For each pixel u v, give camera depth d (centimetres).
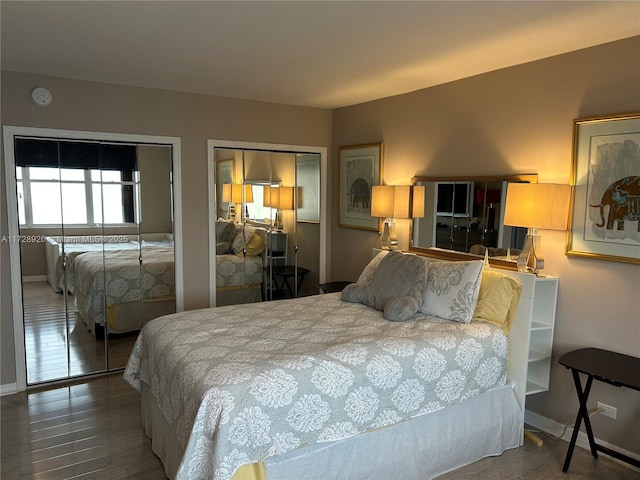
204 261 452
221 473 191
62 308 390
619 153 266
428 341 259
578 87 288
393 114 434
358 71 346
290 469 216
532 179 315
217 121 445
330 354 236
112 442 294
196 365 227
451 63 323
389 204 410
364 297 339
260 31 260
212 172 448
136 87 403
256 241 485
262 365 222
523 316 287
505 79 332
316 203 517
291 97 446
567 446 294
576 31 255
